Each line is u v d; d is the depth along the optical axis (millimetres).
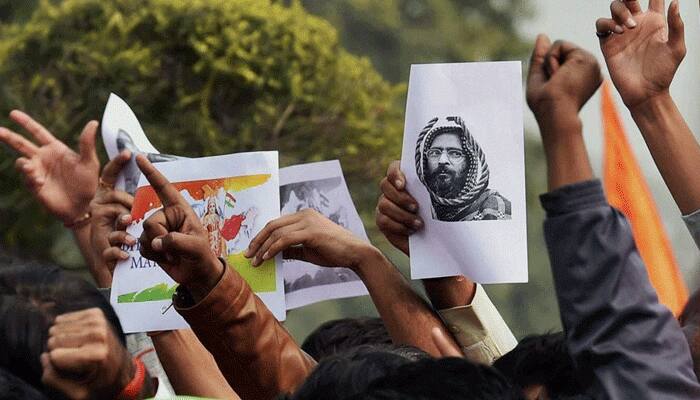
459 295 7035
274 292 7004
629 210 8156
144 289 7078
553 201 5086
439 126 6621
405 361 4922
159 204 7156
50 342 5000
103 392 5066
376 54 33906
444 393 4602
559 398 5285
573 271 5016
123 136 7598
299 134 13141
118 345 5098
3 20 19391
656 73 6117
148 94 12977
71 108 13141
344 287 7332
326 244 6898
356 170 13273
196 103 12938
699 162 6125
